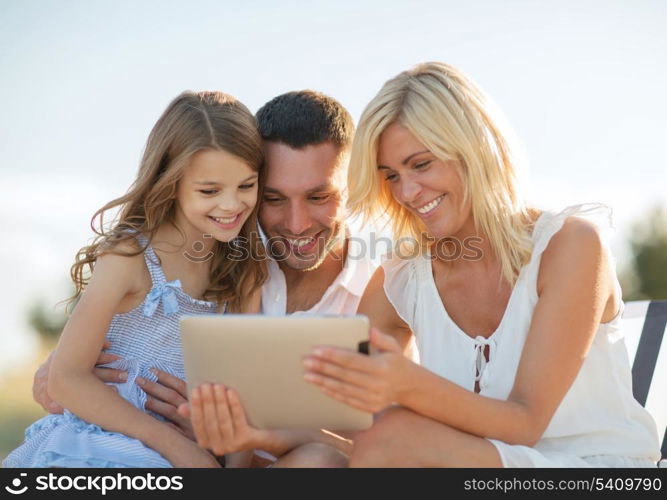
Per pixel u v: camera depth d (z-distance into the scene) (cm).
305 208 549
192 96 533
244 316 393
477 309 497
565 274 451
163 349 521
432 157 479
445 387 402
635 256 2317
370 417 398
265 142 546
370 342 394
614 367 470
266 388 399
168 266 530
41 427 493
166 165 521
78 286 528
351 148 546
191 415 403
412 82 486
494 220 479
